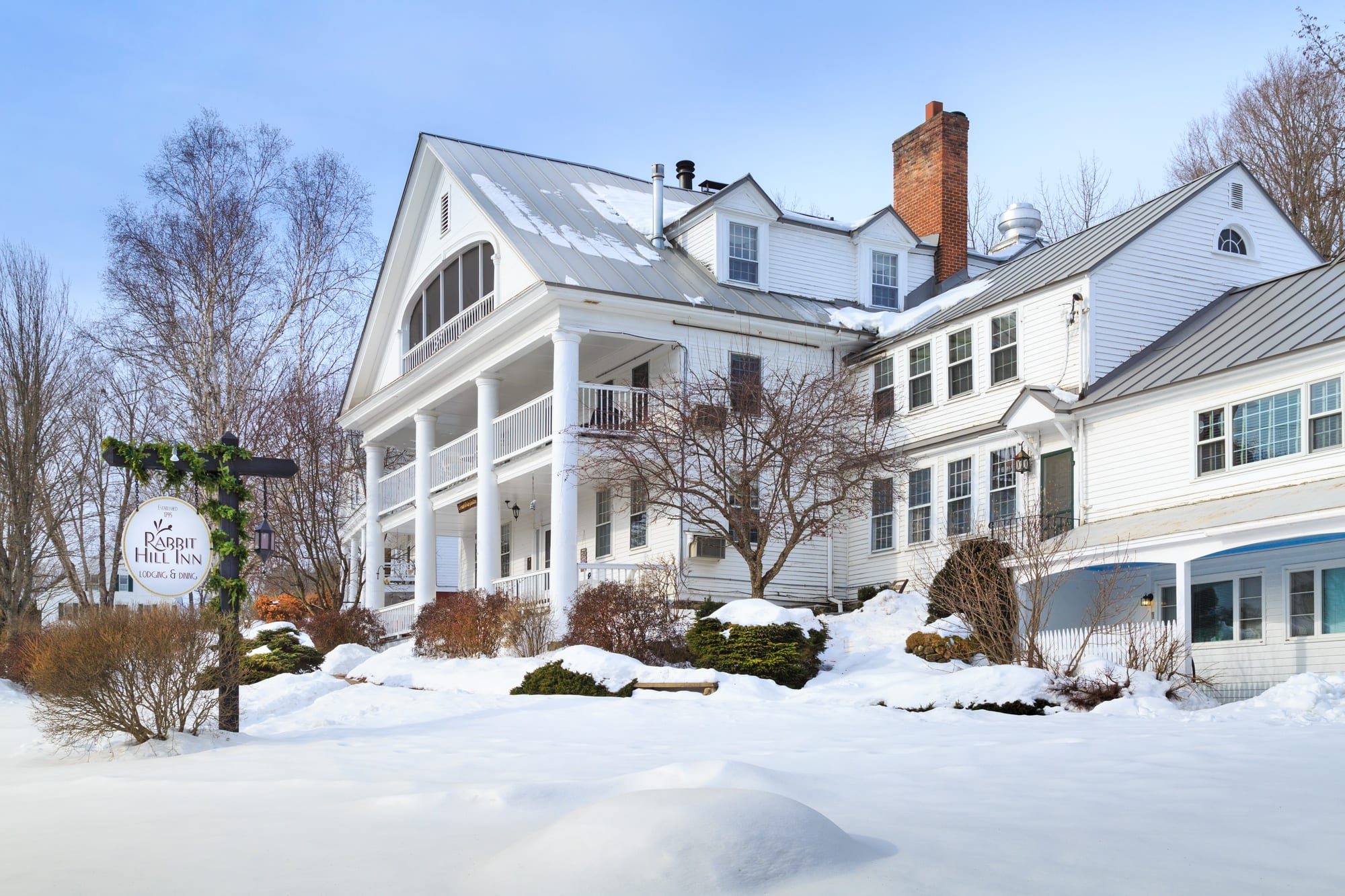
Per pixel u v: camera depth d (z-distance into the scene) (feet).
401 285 110.42
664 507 79.30
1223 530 57.62
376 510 114.62
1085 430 74.43
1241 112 135.13
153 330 122.93
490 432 91.35
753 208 93.81
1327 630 60.13
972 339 84.33
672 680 62.69
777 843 18.61
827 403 81.66
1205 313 79.41
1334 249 114.21
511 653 76.84
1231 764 29.63
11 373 125.08
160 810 28.30
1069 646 63.62
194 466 49.52
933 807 24.47
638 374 91.76
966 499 82.99
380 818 24.98
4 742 53.62
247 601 50.11
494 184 96.89
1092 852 19.81
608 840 18.61
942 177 103.71
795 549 89.56
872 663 69.97
